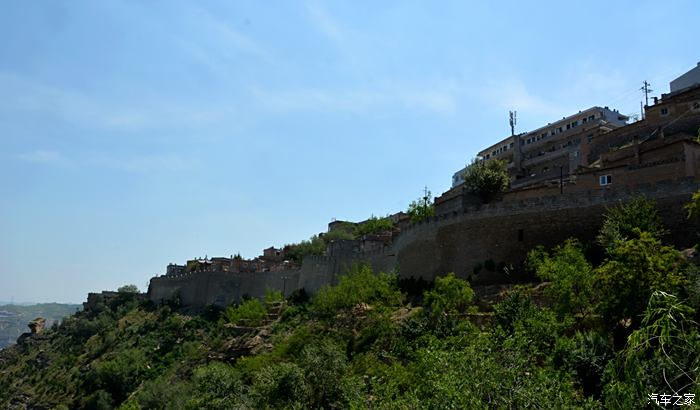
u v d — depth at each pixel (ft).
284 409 113.39
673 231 140.87
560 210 163.84
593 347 82.43
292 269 321.32
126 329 379.96
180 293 406.00
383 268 239.50
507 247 172.35
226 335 267.18
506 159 334.65
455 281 148.87
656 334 46.14
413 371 90.38
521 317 105.50
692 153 164.55
